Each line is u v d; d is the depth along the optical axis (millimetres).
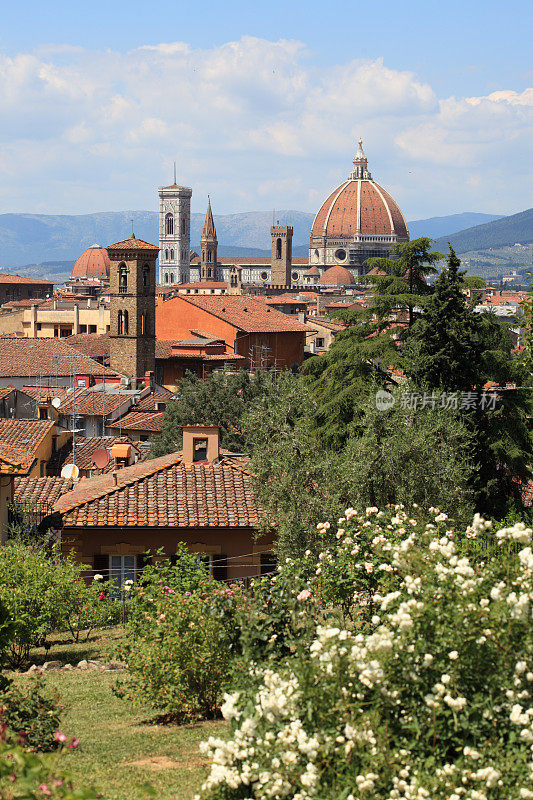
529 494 120125
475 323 113750
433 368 110250
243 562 88625
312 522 74625
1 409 181750
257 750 28594
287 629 37031
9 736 25641
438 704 27188
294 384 104000
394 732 27969
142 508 89188
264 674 32219
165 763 39188
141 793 33156
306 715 28469
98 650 71812
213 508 89562
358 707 27828
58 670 63406
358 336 131000
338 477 78312
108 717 48750
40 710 43000
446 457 79250
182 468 95812
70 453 156250
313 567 47969
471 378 110438
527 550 30297
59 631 80250
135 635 56594
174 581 56625
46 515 100688
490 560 34656
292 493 77500
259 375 175875
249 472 87375
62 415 195250
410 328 122562
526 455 106125
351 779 26547
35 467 135750
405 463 76562
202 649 45969
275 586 40531
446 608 28906
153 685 47188
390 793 25984
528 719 26672
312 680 28734
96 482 105500
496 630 28312
